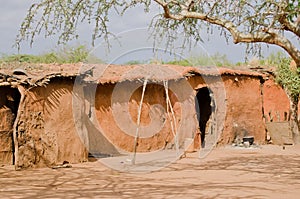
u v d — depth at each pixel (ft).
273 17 20.83
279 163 44.86
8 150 44.75
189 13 23.53
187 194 28.14
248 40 21.13
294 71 65.87
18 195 28.37
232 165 43.65
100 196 27.76
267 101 70.13
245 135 65.51
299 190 29.43
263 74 69.26
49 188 31.24
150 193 28.71
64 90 46.42
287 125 65.57
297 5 20.04
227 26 21.86
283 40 20.38
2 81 43.06
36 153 42.88
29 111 42.83
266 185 31.58
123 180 35.01
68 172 39.88
